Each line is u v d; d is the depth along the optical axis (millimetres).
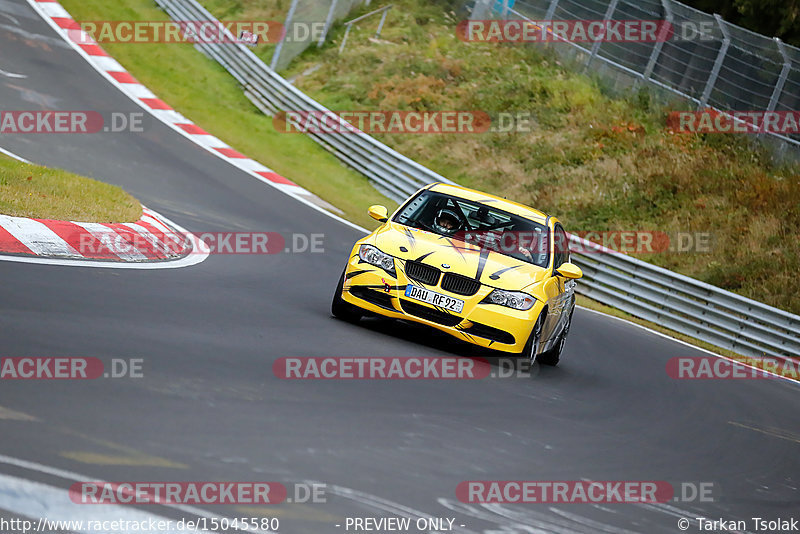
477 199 32656
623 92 95875
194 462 13930
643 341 48500
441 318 28078
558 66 100625
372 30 107375
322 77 99312
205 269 33250
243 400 17781
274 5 110375
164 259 33031
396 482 15375
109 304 23344
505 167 87000
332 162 80875
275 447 15531
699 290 60031
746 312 58219
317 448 16062
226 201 54031
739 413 32562
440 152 88812
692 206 81625
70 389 15922
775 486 22438
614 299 62562
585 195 83250
